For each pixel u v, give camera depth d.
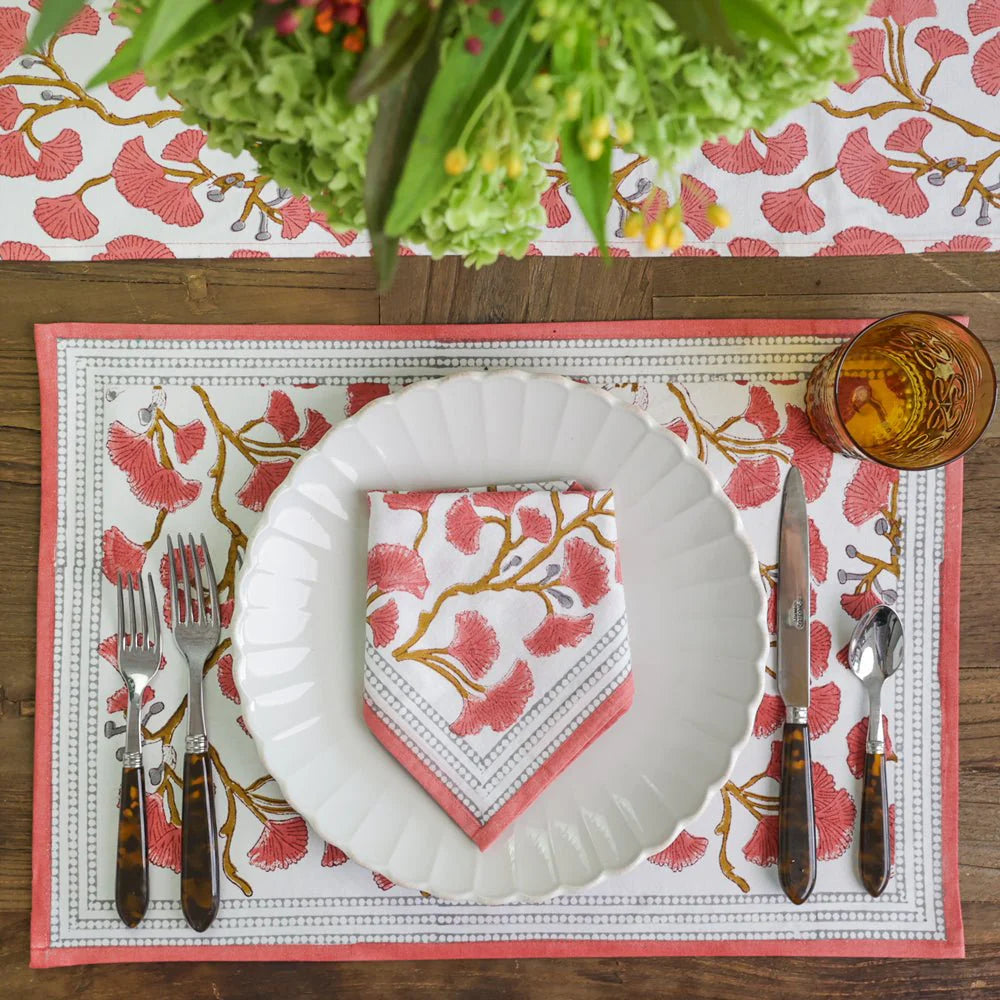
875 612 0.77
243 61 0.40
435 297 0.78
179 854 0.76
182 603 0.76
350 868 0.77
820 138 0.77
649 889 0.77
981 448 0.79
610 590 0.70
